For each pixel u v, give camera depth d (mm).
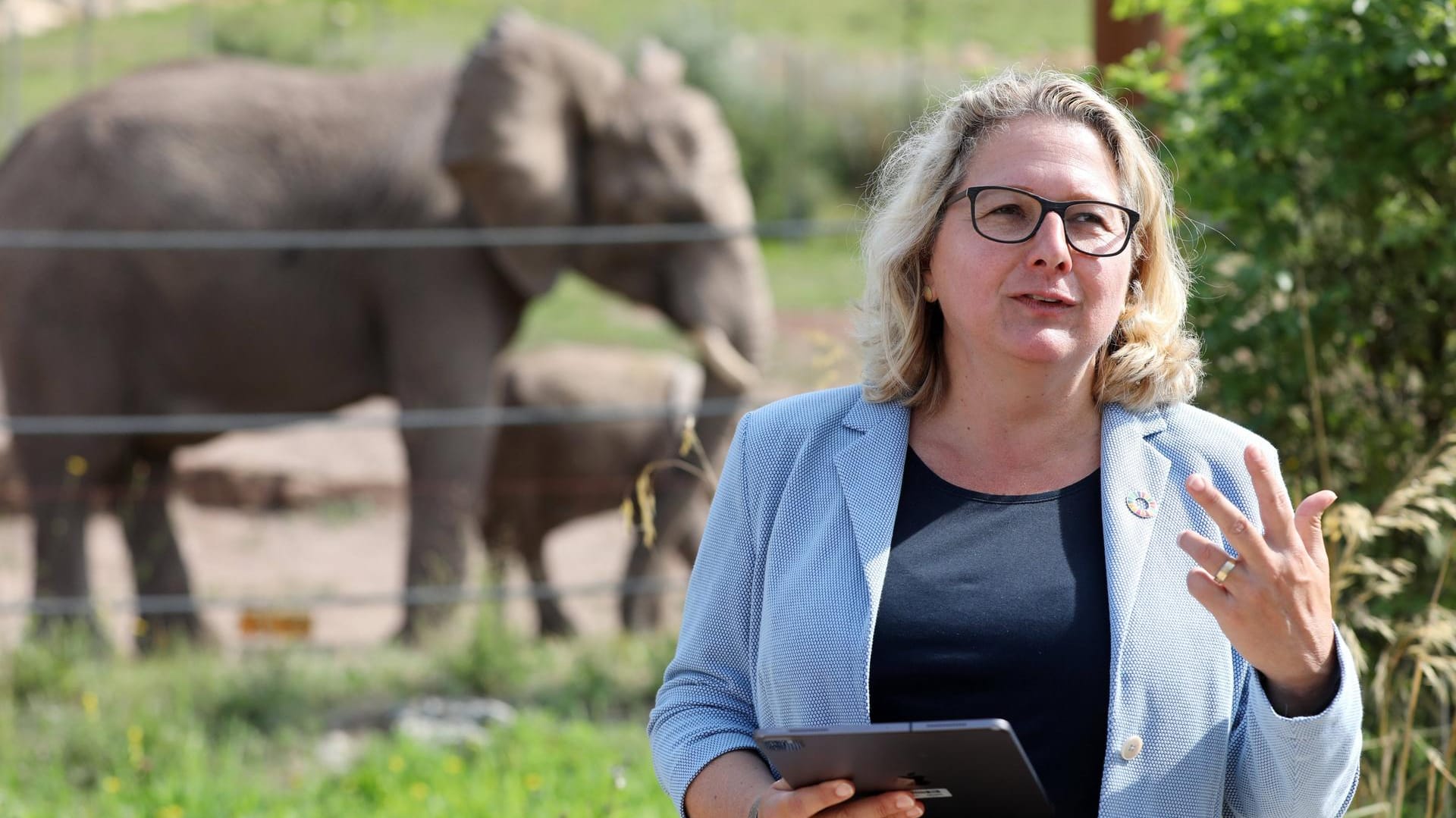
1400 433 4410
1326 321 4469
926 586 2256
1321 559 2031
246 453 12773
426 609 7988
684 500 8836
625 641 7527
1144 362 2336
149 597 8812
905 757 2021
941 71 22406
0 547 10812
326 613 9906
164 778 5602
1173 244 2490
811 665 2250
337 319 8734
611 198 8836
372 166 8750
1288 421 4484
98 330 8523
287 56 23156
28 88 21953
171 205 8555
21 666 6629
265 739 6207
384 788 5395
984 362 2320
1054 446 2340
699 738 2379
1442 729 3746
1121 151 2346
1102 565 2252
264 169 8695
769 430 2465
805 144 21328
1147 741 2174
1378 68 4484
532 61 8680
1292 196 4594
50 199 8562
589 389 9133
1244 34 4660
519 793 5184
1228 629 2029
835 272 17766
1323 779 2104
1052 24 24969
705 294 8883
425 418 7938
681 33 22250
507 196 8562
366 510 12148
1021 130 2318
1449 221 4395
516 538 9219
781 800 2119
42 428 7422
